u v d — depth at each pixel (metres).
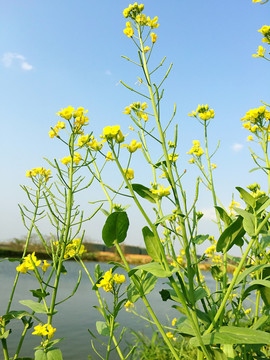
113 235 0.30
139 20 0.32
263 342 0.23
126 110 0.36
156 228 0.28
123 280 0.33
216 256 0.41
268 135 0.36
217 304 0.34
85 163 0.32
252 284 0.26
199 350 0.27
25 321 0.37
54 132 0.32
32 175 0.40
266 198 0.29
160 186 0.30
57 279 0.33
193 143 0.40
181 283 0.27
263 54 0.35
